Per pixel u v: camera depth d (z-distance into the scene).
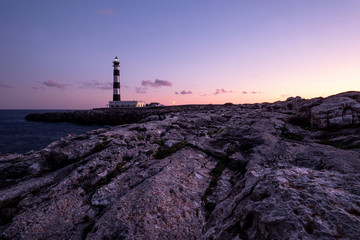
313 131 20.06
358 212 4.11
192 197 10.17
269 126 23.39
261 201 5.33
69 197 11.24
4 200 11.02
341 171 10.30
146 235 7.62
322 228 3.85
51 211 10.08
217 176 12.62
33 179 14.00
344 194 4.83
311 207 4.46
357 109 19.08
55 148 16.64
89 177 13.10
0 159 16.86
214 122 30.92
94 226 8.50
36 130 64.25
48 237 8.58
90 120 90.94
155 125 24.92
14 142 43.72
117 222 8.29
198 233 7.85
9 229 8.92
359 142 15.17
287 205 4.68
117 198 10.88
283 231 4.09
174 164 13.86
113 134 20.34
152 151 17.00
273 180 6.00
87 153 16.86
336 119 19.25
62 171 14.22
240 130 22.61
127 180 12.68
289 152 14.21
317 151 13.70
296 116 25.31
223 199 7.61
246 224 4.99
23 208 10.39
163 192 10.29
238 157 14.48
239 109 51.12
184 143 18.41
